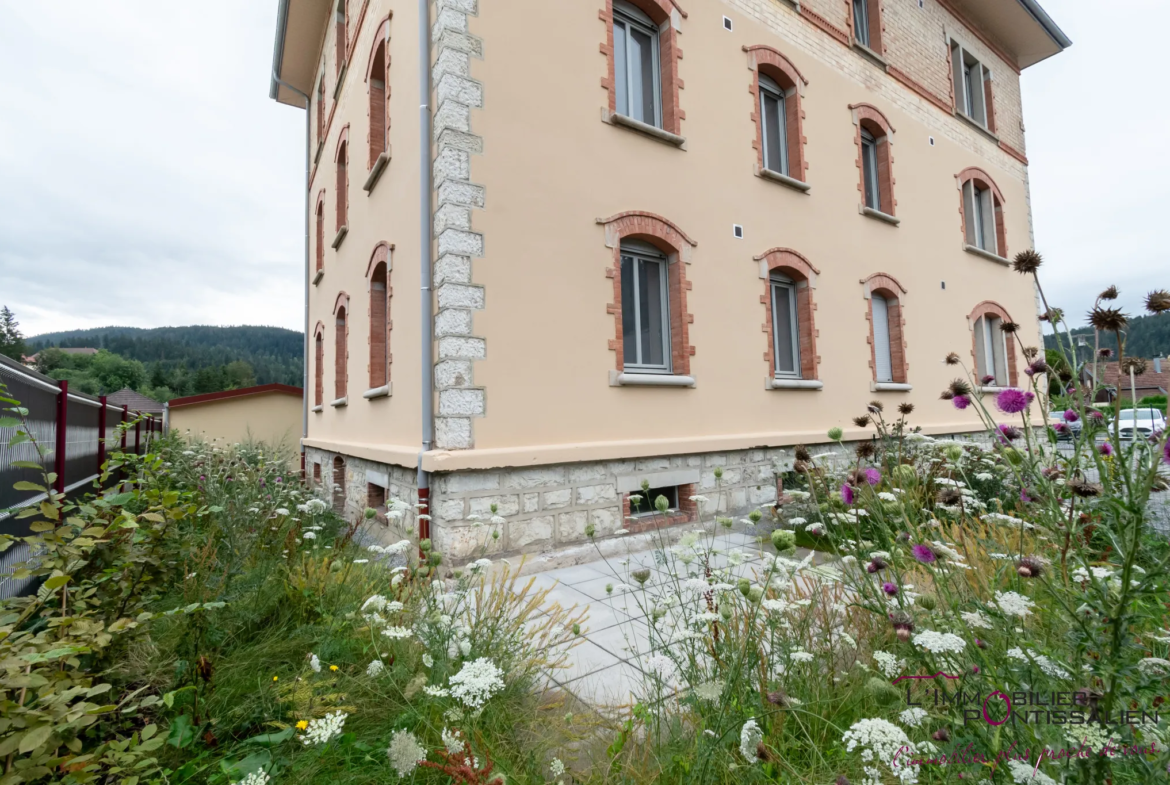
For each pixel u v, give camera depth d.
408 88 6.67
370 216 8.37
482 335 5.65
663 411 7.04
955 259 12.28
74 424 5.65
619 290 6.74
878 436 6.01
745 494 7.68
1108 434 1.71
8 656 1.64
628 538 6.27
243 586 3.29
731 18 8.42
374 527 7.20
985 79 14.19
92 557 2.59
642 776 1.87
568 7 6.63
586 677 3.10
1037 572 1.66
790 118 9.32
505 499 5.59
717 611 2.38
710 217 7.82
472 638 2.68
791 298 9.23
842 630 2.64
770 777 1.82
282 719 2.38
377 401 7.79
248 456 9.70
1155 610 1.83
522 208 6.04
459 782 1.68
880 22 11.04
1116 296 1.79
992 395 12.59
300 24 12.37
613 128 6.91
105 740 2.20
